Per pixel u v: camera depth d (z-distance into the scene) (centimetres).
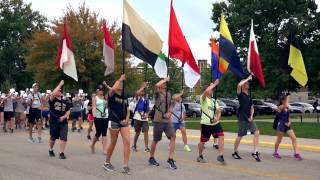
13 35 6562
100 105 1362
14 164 1155
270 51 4800
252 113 1274
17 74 6569
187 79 1248
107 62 1222
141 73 4859
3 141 1755
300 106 5816
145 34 1127
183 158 1296
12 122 2245
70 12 4456
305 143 1664
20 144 1639
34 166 1122
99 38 4344
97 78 4388
